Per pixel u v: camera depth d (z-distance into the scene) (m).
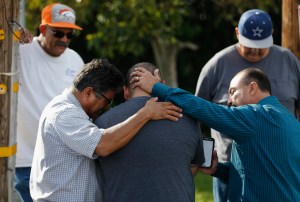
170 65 17.58
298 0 7.47
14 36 5.90
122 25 14.89
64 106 5.12
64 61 7.52
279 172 5.23
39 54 7.36
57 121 5.06
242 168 5.35
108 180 5.05
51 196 5.08
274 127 5.25
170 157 4.98
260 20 6.73
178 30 17.48
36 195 5.20
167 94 5.18
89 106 5.19
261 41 6.75
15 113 6.00
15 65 5.95
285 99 6.93
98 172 5.17
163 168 4.96
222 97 6.98
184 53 19.42
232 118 5.21
